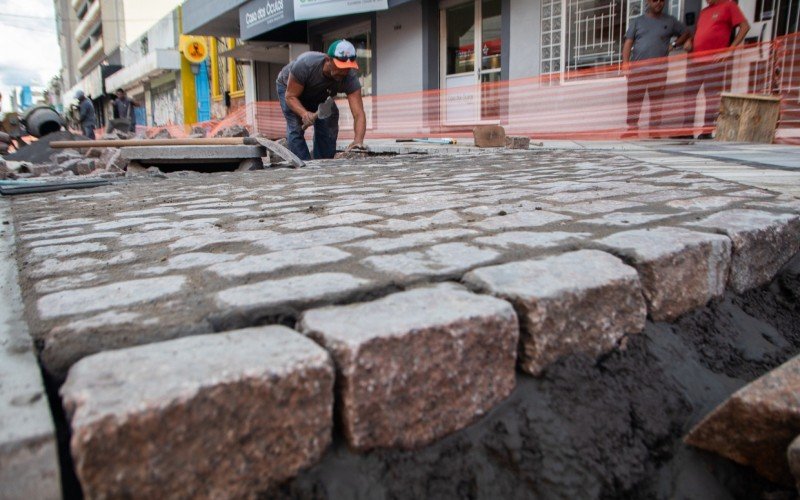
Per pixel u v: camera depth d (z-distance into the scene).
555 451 1.24
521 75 10.57
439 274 1.50
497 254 1.69
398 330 1.12
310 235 2.07
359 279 1.46
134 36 37.44
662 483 1.28
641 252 1.64
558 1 9.77
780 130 7.53
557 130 10.16
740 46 7.78
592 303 1.43
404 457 1.15
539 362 1.34
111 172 6.10
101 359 1.01
